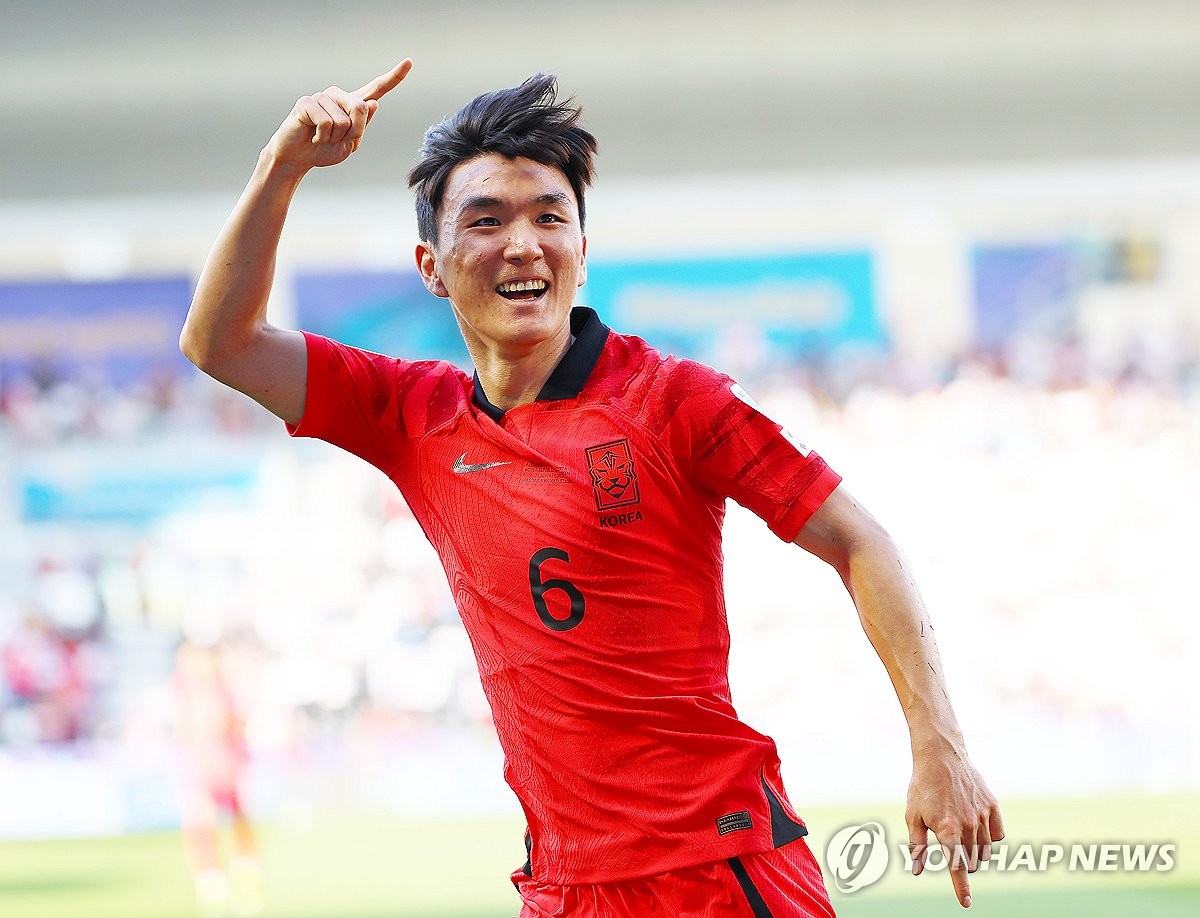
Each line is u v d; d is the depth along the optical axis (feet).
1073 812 122.31
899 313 168.45
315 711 152.35
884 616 27.78
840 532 28.73
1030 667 156.46
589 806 28.48
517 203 29.25
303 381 31.04
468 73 156.76
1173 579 158.71
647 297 167.32
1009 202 167.53
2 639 152.76
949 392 164.86
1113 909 80.23
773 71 159.33
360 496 158.81
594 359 29.89
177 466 159.12
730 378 29.53
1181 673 155.94
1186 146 160.56
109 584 156.35
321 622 155.43
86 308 163.53
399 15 155.43
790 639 155.74
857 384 166.09
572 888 28.71
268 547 157.89
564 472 28.84
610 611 28.43
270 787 148.25
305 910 88.74
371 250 167.63
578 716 28.43
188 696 95.09
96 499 158.81
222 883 93.45
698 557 29.19
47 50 152.76
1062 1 158.81
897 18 158.92
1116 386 165.78
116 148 154.40
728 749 28.35
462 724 153.28
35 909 92.32
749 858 27.91
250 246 29.58
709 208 163.02
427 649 155.02
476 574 29.66
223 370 30.63
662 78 158.61
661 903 27.89
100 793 147.23
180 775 95.30
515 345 29.30
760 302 168.04
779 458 28.81
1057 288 169.37
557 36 156.97
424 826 132.67
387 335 168.04
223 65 154.40
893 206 165.78
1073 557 159.22
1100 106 160.35
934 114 159.94
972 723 154.40
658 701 28.14
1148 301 169.07
